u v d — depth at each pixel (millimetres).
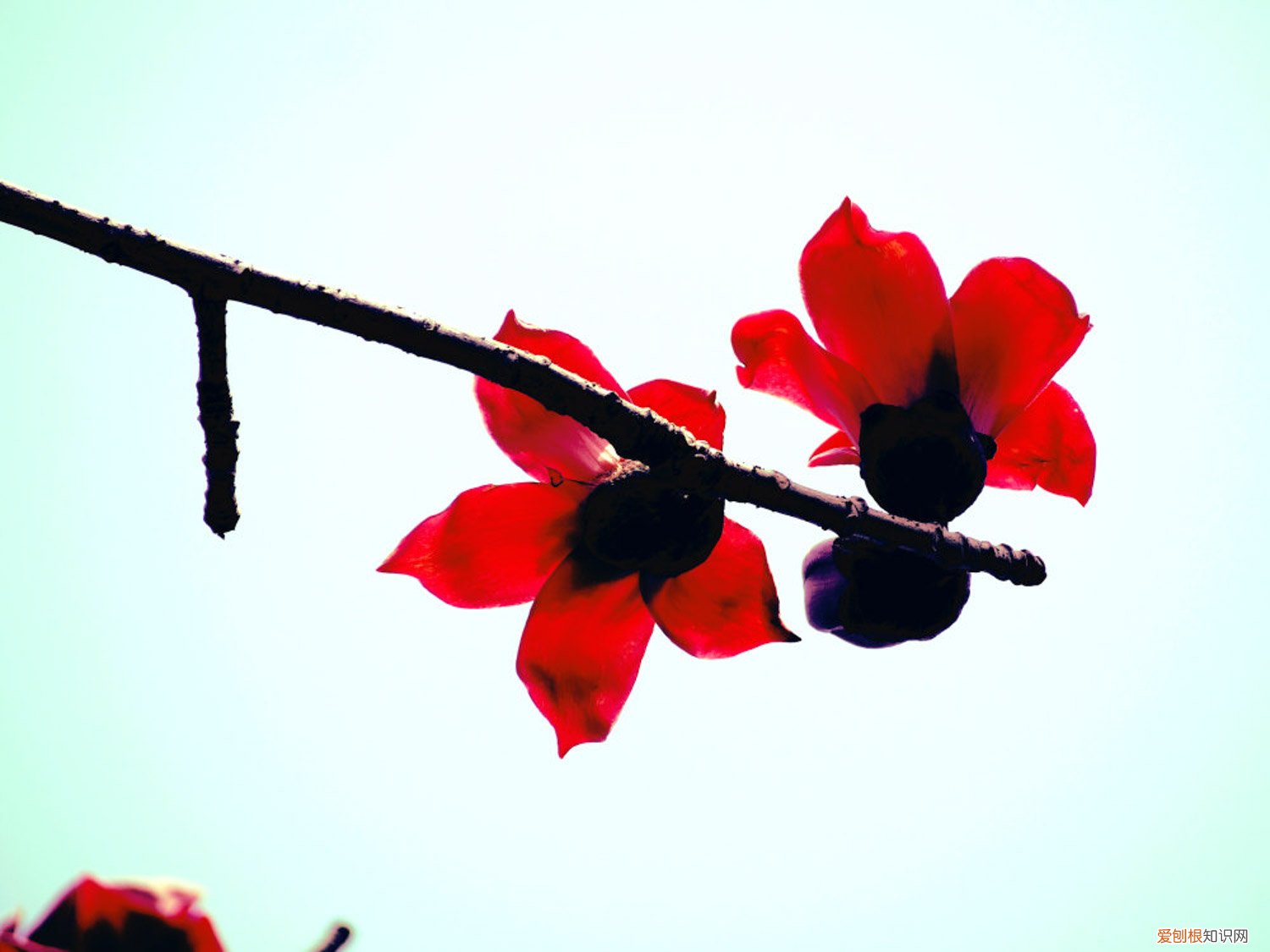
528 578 882
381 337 816
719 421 875
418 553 878
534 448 879
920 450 875
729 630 884
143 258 801
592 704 883
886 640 884
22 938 742
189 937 747
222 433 826
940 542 861
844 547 882
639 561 876
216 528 838
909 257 881
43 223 794
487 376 822
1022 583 874
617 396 829
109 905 747
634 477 874
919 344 883
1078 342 884
